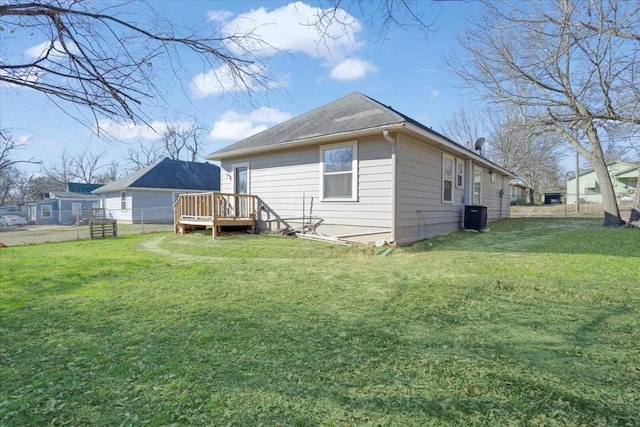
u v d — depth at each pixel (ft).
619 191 101.91
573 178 115.03
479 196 43.80
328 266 19.60
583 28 24.00
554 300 12.34
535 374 7.28
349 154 27.40
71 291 14.89
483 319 10.62
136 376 7.46
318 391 6.77
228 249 25.80
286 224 31.96
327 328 10.07
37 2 6.79
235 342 9.15
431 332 9.65
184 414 6.11
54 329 10.34
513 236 30.89
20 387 7.09
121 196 79.82
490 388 6.77
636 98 24.44
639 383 6.89
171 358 8.29
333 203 28.45
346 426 5.74
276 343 9.05
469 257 20.61
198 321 10.84
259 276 17.29
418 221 28.32
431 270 17.60
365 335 9.48
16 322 11.01
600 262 18.67
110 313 11.80
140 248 30.14
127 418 6.03
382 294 13.55
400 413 6.05
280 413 6.09
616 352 8.27
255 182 34.65
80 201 98.78
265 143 31.83
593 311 11.16
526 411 6.06
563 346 8.64
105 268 20.17
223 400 6.51
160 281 16.58
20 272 19.25
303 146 30.42
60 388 7.03
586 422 5.76
